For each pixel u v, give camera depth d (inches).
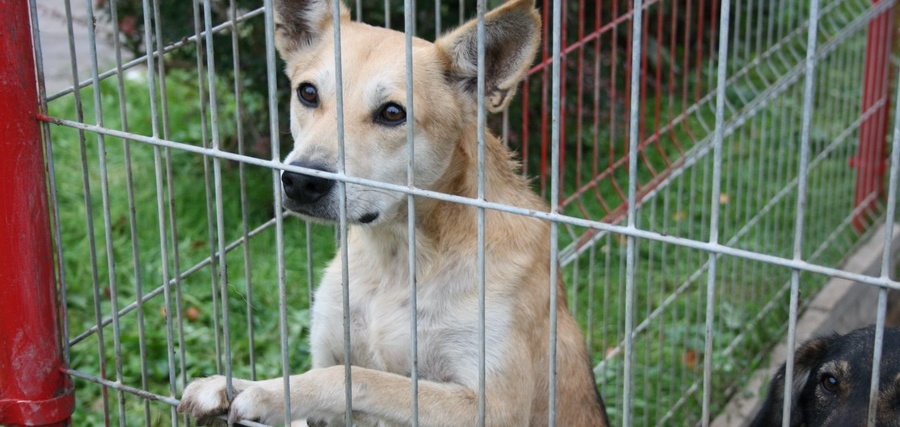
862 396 53.0
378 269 54.2
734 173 102.3
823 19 102.7
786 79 80.6
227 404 48.4
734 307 80.7
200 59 50.3
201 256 87.0
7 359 50.1
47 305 50.1
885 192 101.4
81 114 48.5
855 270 88.7
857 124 92.0
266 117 100.2
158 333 73.5
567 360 55.2
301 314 76.2
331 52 53.3
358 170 50.6
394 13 90.2
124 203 97.8
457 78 53.4
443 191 53.0
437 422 49.6
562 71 67.8
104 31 123.0
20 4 47.7
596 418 57.4
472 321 51.7
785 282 84.2
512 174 55.5
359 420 49.9
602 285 85.3
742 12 106.6
